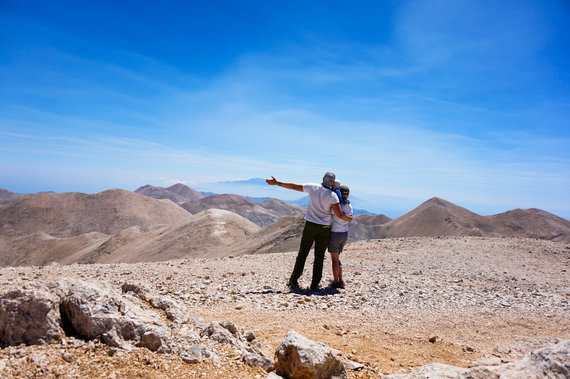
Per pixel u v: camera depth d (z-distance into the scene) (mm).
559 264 16828
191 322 4762
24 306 3543
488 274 13391
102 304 3904
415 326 6340
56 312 3723
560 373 3334
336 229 9070
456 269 14141
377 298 8289
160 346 3689
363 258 16031
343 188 9102
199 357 3703
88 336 3662
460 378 3445
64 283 4137
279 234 45562
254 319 6215
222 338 4336
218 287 8719
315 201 8867
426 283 10570
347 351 4949
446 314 7215
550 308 8188
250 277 10438
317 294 8422
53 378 2973
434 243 20547
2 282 7969
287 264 13539
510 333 6293
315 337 5453
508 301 8695
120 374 3168
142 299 5145
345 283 9906
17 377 2924
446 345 5469
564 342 3627
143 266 12016
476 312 7492
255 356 4004
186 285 8656
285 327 5852
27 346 3383
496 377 3342
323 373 3705
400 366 4547
